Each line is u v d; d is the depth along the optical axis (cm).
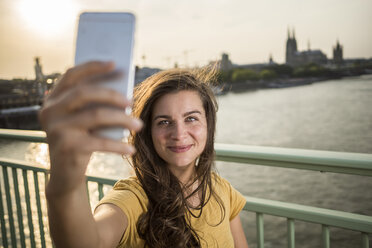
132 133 109
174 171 112
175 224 100
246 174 4462
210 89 112
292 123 7656
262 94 12150
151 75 112
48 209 52
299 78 14788
